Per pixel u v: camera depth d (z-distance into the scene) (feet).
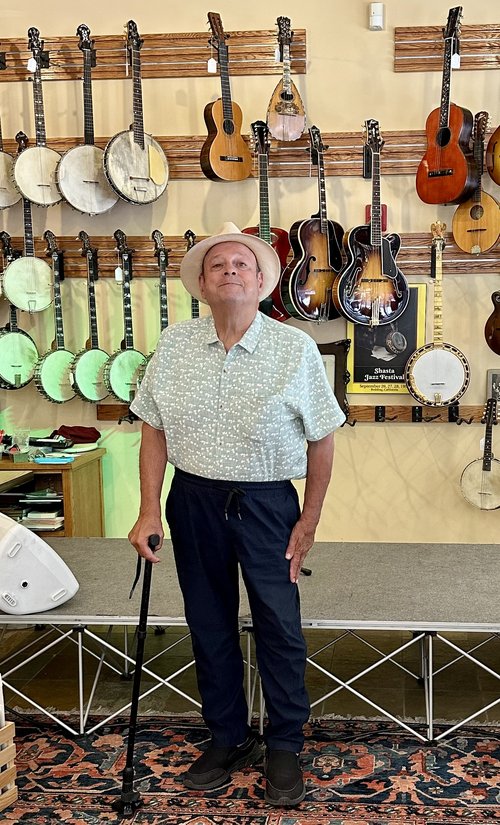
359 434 14.57
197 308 14.42
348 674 11.32
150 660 11.34
